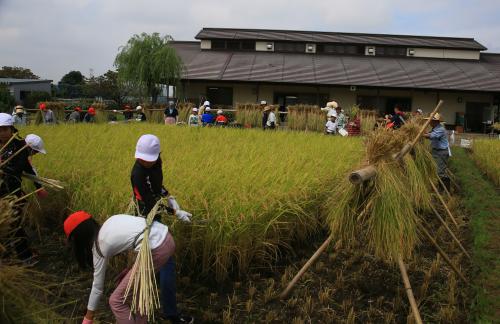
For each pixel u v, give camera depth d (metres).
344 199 4.68
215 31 39.19
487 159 12.66
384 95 33.19
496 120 32.31
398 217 4.37
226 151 8.40
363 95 33.19
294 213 5.65
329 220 5.01
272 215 5.45
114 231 3.57
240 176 6.02
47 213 6.39
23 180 6.06
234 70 32.62
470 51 36.50
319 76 31.83
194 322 4.44
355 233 4.76
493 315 4.52
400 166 4.92
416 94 32.88
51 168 6.55
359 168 4.71
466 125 32.78
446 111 32.88
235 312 4.63
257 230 5.29
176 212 4.39
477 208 8.38
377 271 5.60
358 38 38.03
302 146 10.05
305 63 34.62
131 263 3.89
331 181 6.68
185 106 22.28
